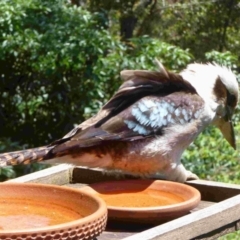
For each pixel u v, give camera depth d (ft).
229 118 19.86
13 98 39.60
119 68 36.11
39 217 12.55
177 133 17.51
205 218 13.05
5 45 35.94
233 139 20.20
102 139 16.53
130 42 42.42
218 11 59.31
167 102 17.60
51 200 12.98
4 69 38.96
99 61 36.19
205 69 19.17
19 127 39.96
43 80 38.68
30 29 36.11
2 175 34.68
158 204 14.55
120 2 52.31
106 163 17.07
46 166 34.09
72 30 35.99
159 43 37.58
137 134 17.01
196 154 31.45
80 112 38.19
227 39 59.82
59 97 38.65
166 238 12.21
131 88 17.74
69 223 10.97
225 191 15.81
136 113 17.15
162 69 17.83
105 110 17.37
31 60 36.68
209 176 31.04
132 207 13.71
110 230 13.41
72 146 16.21
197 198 13.96
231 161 31.78
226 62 37.65
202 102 18.17
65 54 35.58
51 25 36.29
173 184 15.01
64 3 37.50
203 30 58.85
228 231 13.75
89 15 36.99
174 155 17.51
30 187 13.19
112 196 14.97
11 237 10.47
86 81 37.06
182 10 58.29
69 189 12.86
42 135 39.88
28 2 36.68
